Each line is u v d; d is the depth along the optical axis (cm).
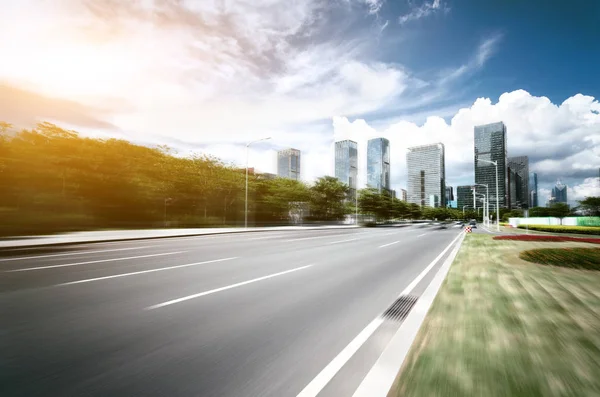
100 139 2925
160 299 522
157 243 1533
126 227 2867
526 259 959
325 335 374
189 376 277
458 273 746
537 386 243
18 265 852
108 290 579
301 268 833
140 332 379
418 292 590
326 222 5706
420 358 293
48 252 1141
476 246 1450
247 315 446
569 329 366
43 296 535
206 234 2222
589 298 507
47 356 313
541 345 320
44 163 2439
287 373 283
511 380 252
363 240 1847
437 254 1194
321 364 301
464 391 236
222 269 804
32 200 2369
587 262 869
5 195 2230
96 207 2738
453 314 425
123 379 271
